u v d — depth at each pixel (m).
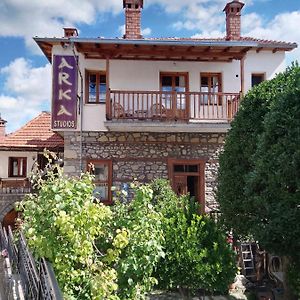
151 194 5.24
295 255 6.56
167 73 12.84
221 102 12.70
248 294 8.77
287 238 6.22
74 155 12.20
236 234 8.24
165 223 6.63
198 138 12.56
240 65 12.42
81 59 12.38
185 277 6.45
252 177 6.97
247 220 7.82
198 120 12.18
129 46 11.20
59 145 17.36
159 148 12.44
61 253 4.06
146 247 4.81
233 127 8.39
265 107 7.75
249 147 7.80
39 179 4.78
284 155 6.33
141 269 4.83
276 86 7.85
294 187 6.43
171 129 11.93
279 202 6.39
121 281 4.77
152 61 12.70
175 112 11.52
